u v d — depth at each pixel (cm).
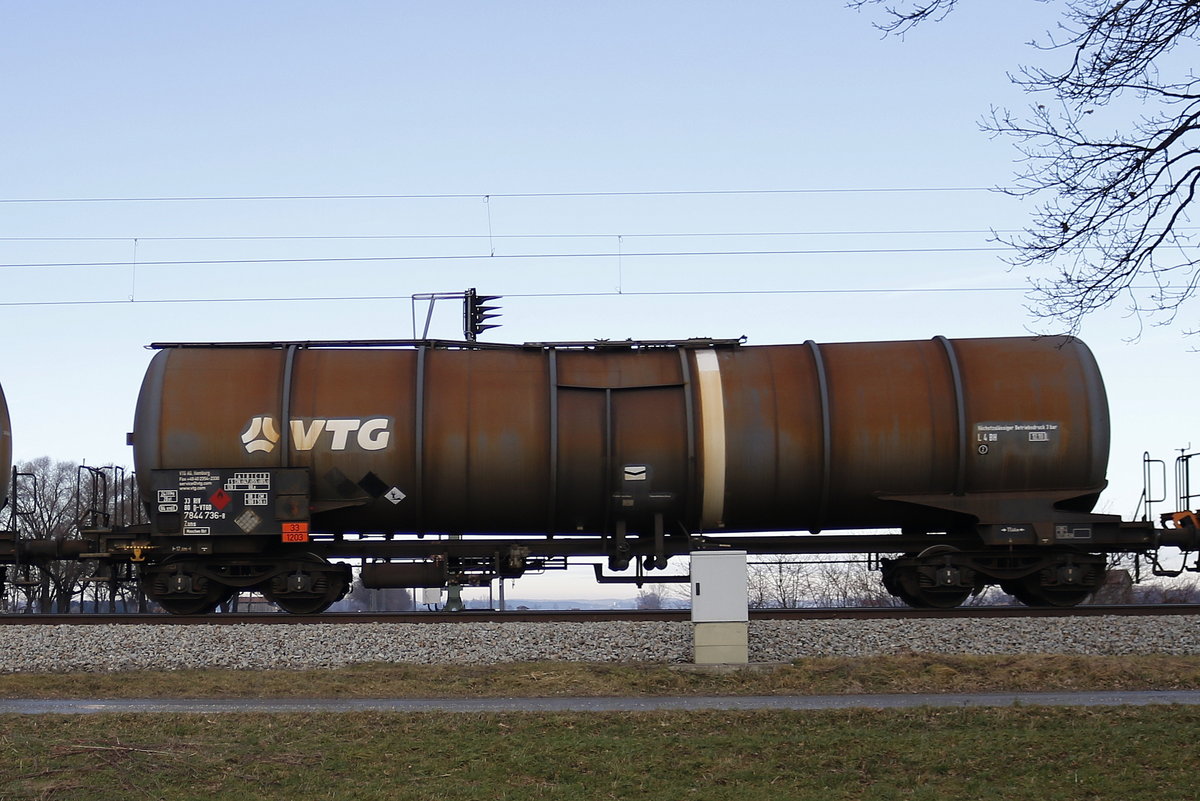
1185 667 1570
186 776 1095
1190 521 2175
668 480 2158
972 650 1769
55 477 7006
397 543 2231
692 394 2173
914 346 2245
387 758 1152
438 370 2205
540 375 2205
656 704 1387
